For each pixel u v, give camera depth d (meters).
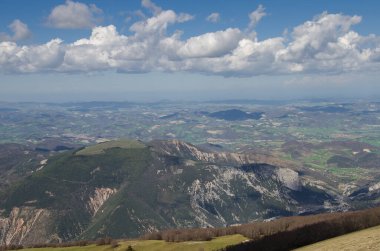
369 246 106.56
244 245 180.88
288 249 152.50
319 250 118.31
